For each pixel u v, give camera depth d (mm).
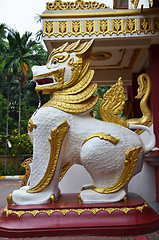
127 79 7535
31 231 2607
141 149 3107
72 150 3098
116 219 2689
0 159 16219
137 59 6250
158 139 4496
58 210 2752
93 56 6195
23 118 21578
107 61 6664
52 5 4535
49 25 4500
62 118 3066
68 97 3166
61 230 2613
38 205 2875
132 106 7113
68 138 3080
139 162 3086
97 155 2912
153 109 4625
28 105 21969
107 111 3377
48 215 2721
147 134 4539
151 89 4699
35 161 3068
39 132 3084
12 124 21016
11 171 15031
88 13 4484
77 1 4535
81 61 3242
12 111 21531
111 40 4688
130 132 3166
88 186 3268
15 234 2602
